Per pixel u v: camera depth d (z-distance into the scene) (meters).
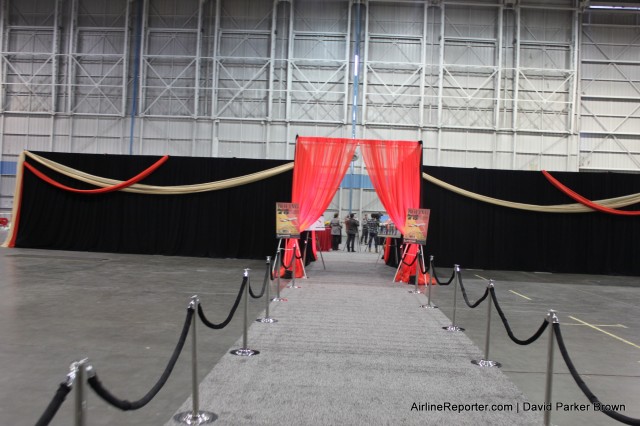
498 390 4.22
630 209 13.38
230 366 4.61
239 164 13.96
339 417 3.54
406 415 3.63
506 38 22.83
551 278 12.45
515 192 13.54
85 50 23.08
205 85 23.00
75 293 7.95
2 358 4.62
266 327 6.19
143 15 22.66
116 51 23.00
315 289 9.34
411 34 22.83
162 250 14.13
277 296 8.15
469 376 4.56
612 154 22.70
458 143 22.67
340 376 4.44
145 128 22.91
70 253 13.69
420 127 22.50
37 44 23.12
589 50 22.75
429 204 13.59
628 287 11.20
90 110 23.06
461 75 22.78
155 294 8.13
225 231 13.99
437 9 22.86
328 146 11.32
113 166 14.26
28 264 11.16
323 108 22.83
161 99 23.02
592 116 22.70
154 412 3.55
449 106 22.77
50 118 22.91
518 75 22.45
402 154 11.20
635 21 22.67
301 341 5.58
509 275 12.70
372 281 10.73
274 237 13.86
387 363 4.88
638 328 6.87
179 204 14.13
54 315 6.39
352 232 19.53
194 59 22.83
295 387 4.12
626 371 4.86
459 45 22.83
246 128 22.84
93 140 22.95
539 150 22.52
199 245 14.05
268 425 3.37
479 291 9.84
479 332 6.29
